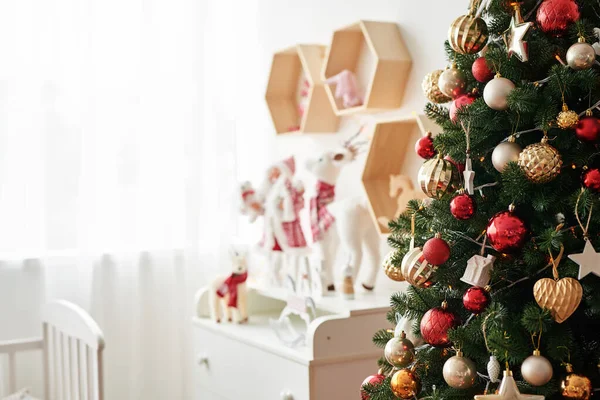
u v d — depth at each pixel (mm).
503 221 1110
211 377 2346
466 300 1150
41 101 2629
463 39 1195
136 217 2781
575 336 1175
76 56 2674
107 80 2727
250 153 3004
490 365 1106
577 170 1155
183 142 2844
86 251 2672
